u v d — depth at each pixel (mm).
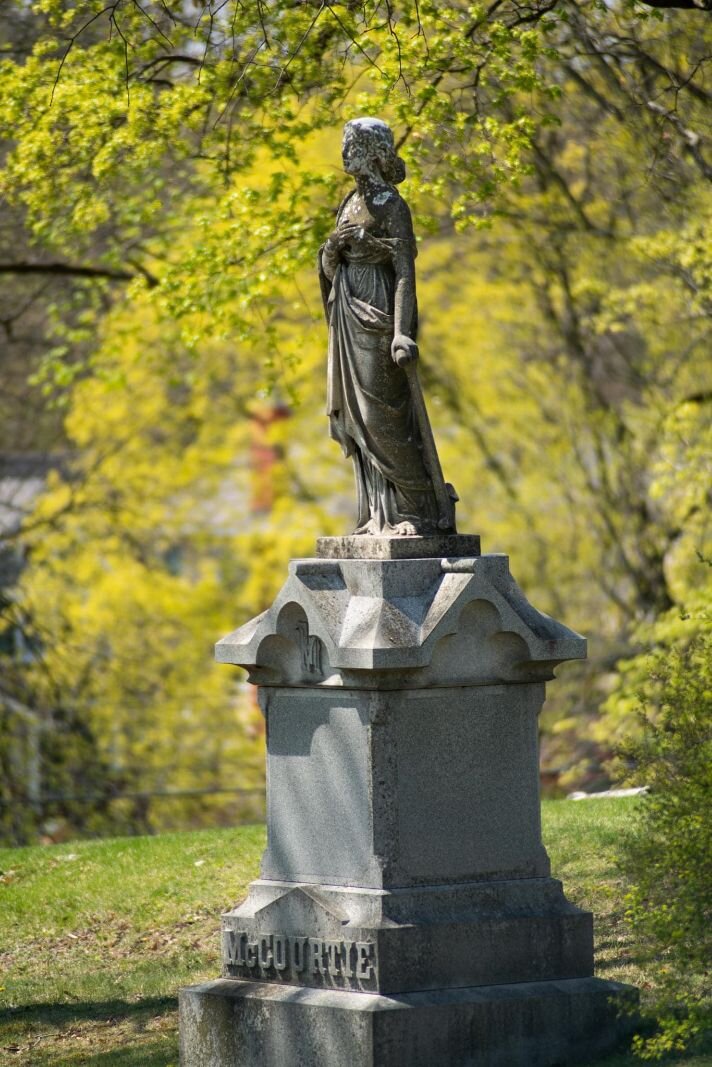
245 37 21391
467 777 12297
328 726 12273
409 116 20391
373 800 11938
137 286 24641
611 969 14422
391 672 11867
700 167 23547
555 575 40062
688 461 29734
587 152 30312
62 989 16016
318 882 12336
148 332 39219
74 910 18531
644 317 31875
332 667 12141
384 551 12328
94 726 40562
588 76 26875
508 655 12422
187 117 22125
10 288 36219
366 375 12609
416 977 11805
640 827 15062
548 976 12328
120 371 32875
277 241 23109
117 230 30781
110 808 36031
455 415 40625
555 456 39500
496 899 12266
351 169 12891
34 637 37344
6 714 35062
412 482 12633
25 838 34500
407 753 12062
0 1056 14094
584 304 34562
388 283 12727
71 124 22484
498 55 20047
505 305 38781
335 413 12922
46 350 39156
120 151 23047
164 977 16141
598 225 32281
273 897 12492
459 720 12273
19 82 22188
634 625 32469
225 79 21641
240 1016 12203
